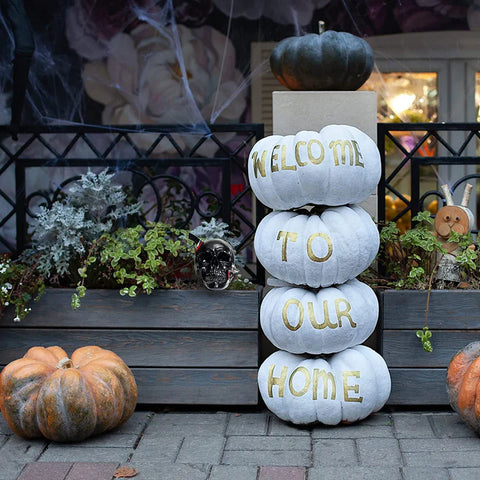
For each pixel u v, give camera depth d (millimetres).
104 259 4000
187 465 3365
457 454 3420
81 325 4070
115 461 3412
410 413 4031
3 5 6047
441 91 7199
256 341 4023
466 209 4148
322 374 3736
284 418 3830
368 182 3785
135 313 4051
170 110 7160
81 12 7051
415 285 4070
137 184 6988
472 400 3555
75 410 3510
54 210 4168
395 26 7145
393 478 3189
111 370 3686
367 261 3770
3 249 6547
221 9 7094
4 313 4086
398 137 7152
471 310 3971
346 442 3602
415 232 4078
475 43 7129
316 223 3723
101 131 4547
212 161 4500
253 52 7113
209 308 4031
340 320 3688
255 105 7152
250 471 3293
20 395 3578
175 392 4059
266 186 3789
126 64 7113
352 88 4469
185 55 7125
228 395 4043
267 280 4148
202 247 4004
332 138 3719
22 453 3520
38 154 7004
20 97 4574
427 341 3889
